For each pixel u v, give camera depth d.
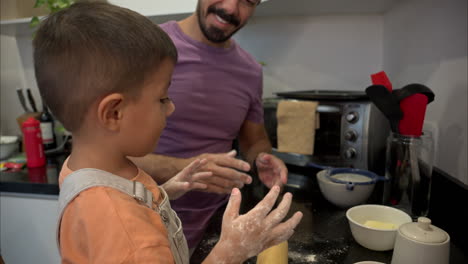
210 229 0.89
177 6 1.34
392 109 0.93
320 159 1.32
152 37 0.49
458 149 0.96
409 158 0.92
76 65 0.46
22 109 1.86
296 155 1.36
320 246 0.79
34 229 1.33
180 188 0.70
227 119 1.16
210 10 0.96
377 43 1.63
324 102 1.28
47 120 1.64
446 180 0.92
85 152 0.51
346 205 0.99
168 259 0.45
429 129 1.16
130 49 0.46
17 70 1.81
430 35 1.12
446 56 1.03
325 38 1.67
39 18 1.51
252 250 0.51
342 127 1.26
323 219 0.94
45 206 1.30
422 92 0.91
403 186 0.94
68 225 0.47
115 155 0.52
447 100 1.03
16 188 1.29
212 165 0.91
